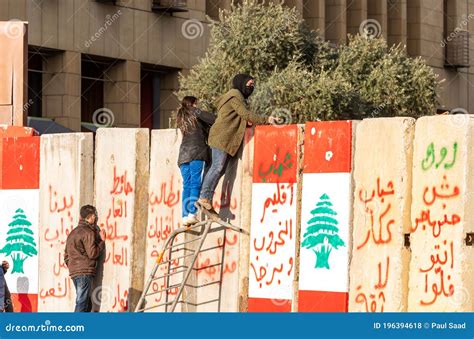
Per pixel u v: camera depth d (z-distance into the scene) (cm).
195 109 2228
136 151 2392
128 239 2392
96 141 2464
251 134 2192
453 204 1917
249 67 4684
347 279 2041
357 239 2034
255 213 2173
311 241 2089
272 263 2147
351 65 4925
